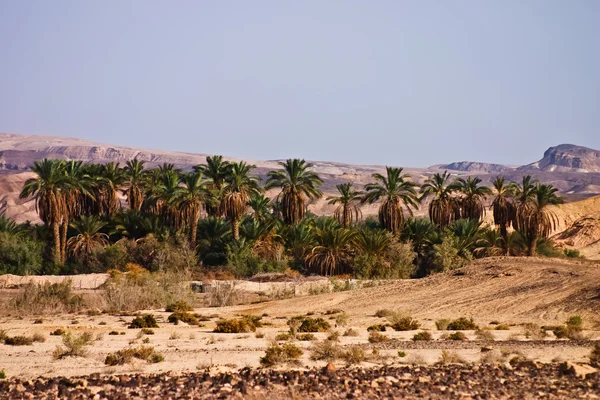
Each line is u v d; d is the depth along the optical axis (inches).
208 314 2662.4
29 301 2760.8
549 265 3031.5
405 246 4320.9
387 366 1147.3
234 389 899.4
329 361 1235.2
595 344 1334.9
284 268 4488.2
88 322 2301.9
